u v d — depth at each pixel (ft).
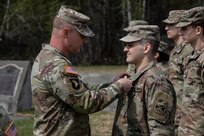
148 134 10.59
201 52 13.08
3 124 8.90
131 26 11.31
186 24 13.20
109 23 84.12
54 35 10.68
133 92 10.80
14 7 81.20
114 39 83.46
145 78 10.68
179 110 15.55
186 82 13.39
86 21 10.64
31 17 81.15
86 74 38.34
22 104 32.73
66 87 10.03
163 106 10.30
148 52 11.00
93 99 10.13
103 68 63.00
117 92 10.50
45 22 81.20
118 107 11.27
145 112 10.64
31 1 79.66
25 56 85.10
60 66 10.18
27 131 25.27
